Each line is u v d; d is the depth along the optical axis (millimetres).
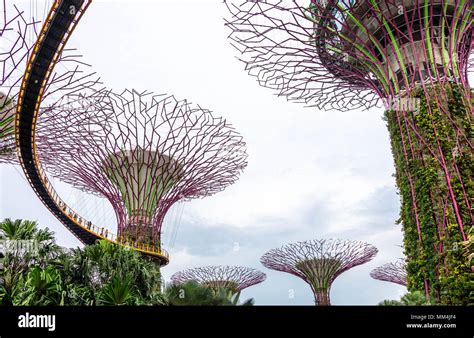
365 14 23031
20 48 24406
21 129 30094
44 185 38281
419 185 18531
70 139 36250
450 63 20422
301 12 22391
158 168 39469
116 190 40500
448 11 22281
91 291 18422
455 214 16859
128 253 24328
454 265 15695
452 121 18766
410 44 22203
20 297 15422
